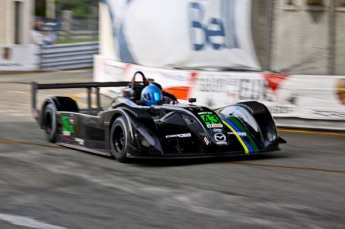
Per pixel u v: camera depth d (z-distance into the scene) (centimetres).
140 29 2405
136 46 2438
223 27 2094
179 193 1024
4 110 2322
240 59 2075
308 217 885
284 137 1781
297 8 1984
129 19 2473
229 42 2088
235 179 1146
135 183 1102
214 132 1309
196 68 2178
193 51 2181
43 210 916
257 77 1991
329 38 1997
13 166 1265
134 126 1263
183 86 2161
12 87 3102
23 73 3819
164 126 1327
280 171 1237
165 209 922
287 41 2014
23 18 4034
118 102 1513
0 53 3769
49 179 1138
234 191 1043
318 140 1730
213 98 2077
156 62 2334
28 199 983
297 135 1827
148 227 829
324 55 2002
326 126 1916
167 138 1285
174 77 2200
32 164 1291
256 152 1336
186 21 2197
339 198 1003
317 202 973
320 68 2009
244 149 1325
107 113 1362
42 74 3762
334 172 1239
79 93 2928
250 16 2041
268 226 838
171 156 1241
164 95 1548
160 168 1255
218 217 880
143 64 2409
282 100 1958
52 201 970
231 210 919
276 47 2017
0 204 952
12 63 3825
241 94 2020
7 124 1966
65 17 4600
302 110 1934
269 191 1047
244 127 1405
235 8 2062
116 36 2612
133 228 824
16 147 1528
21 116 2172
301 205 952
